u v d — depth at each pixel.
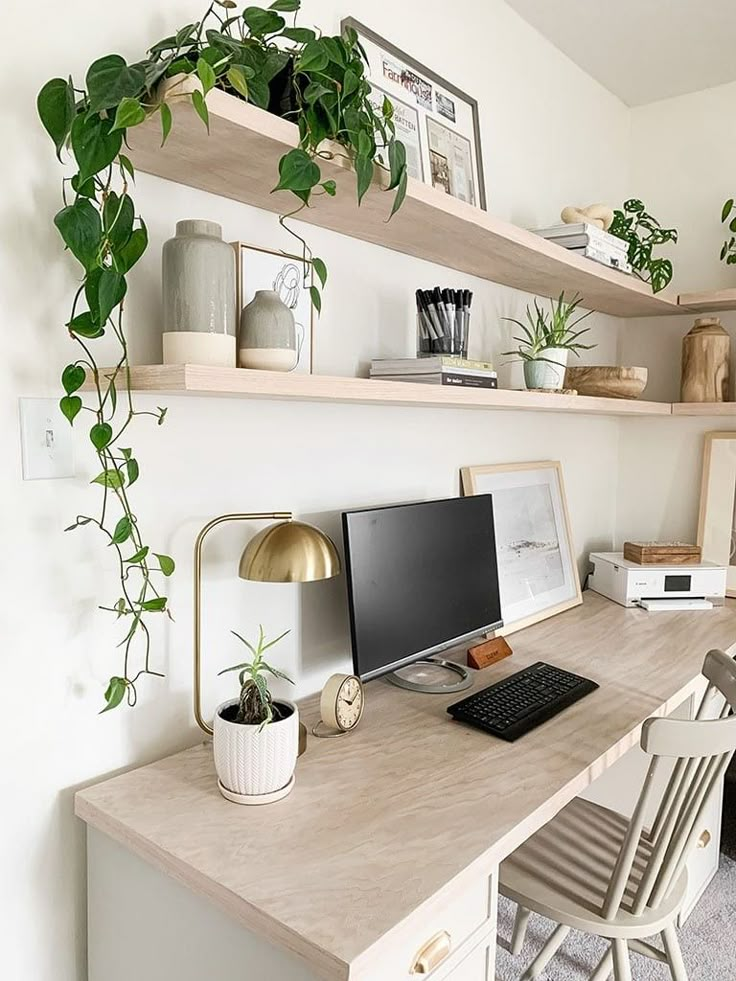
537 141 2.39
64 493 1.23
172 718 1.42
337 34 1.65
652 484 2.99
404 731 1.52
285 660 1.64
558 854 1.62
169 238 1.35
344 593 1.77
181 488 1.40
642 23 2.32
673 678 1.85
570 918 1.43
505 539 2.28
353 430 1.78
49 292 1.18
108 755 1.32
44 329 1.18
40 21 1.15
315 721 1.56
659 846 1.40
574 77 2.57
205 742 1.43
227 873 1.02
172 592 1.40
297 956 0.90
